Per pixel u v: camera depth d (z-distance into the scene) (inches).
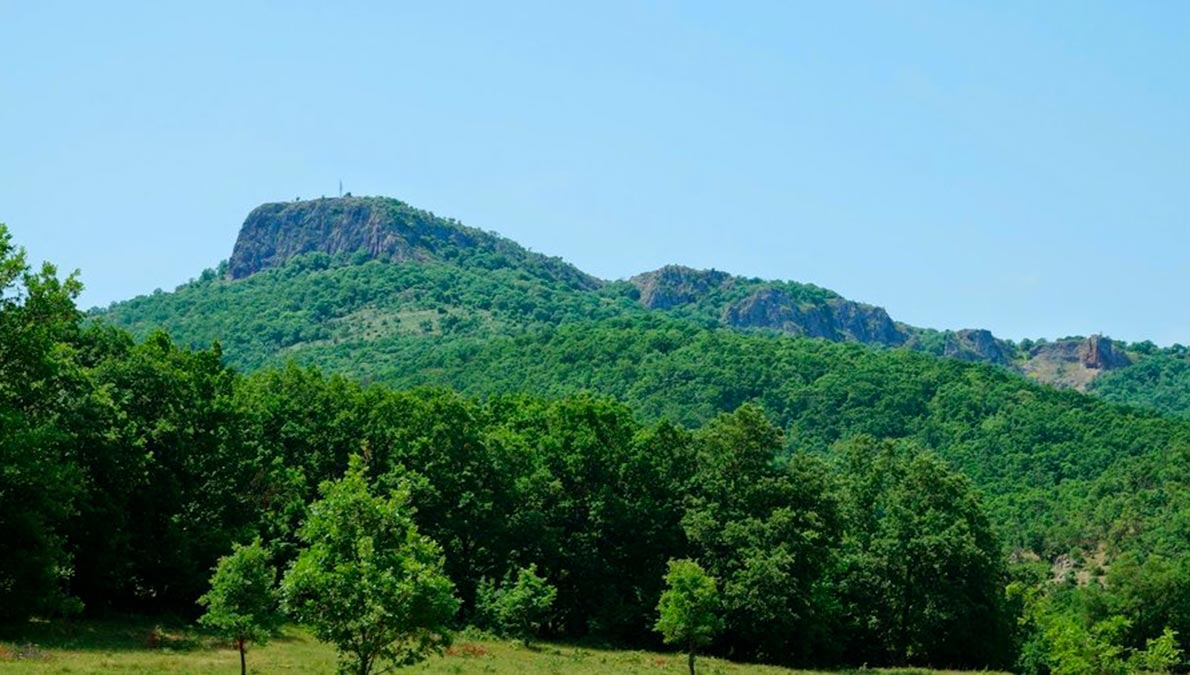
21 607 1702.8
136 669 1537.9
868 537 3159.5
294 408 2755.9
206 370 2500.0
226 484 2332.7
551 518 2928.2
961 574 2965.1
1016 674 2938.0
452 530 2694.4
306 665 1750.7
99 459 1977.1
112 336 2378.2
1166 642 2078.0
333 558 1034.7
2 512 1667.1
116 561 2037.4
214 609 1457.9
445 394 2952.8
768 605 2664.9
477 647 2300.7
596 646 2723.9
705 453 2992.1
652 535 2938.0
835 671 2694.4
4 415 1588.3
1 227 1616.6
